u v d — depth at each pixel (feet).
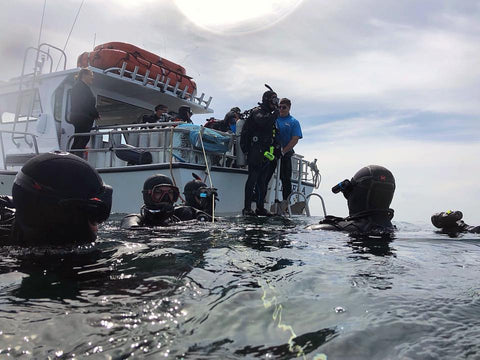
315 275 5.10
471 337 3.11
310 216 21.18
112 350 2.80
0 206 8.00
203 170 19.90
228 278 4.79
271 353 2.78
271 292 4.21
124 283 4.50
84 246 6.93
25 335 3.02
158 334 3.07
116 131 19.97
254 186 20.06
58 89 23.13
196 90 28.30
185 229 10.36
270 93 19.65
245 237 8.86
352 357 2.73
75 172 6.64
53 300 3.87
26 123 23.94
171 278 4.74
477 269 5.83
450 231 11.70
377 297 4.16
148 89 24.85
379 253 7.15
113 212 20.35
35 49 23.65
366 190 10.91
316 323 3.36
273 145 20.76
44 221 6.48
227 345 2.90
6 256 5.98
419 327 3.30
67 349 2.80
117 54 23.44
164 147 19.48
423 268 5.84
